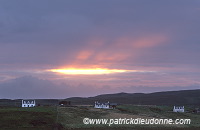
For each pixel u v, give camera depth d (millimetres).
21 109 142000
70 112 143125
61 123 113875
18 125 106750
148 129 114375
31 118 116875
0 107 157375
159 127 120750
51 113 132250
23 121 111812
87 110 158875
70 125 111875
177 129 118375
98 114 146625
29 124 108938
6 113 123625
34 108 150125
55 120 118188
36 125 108312
